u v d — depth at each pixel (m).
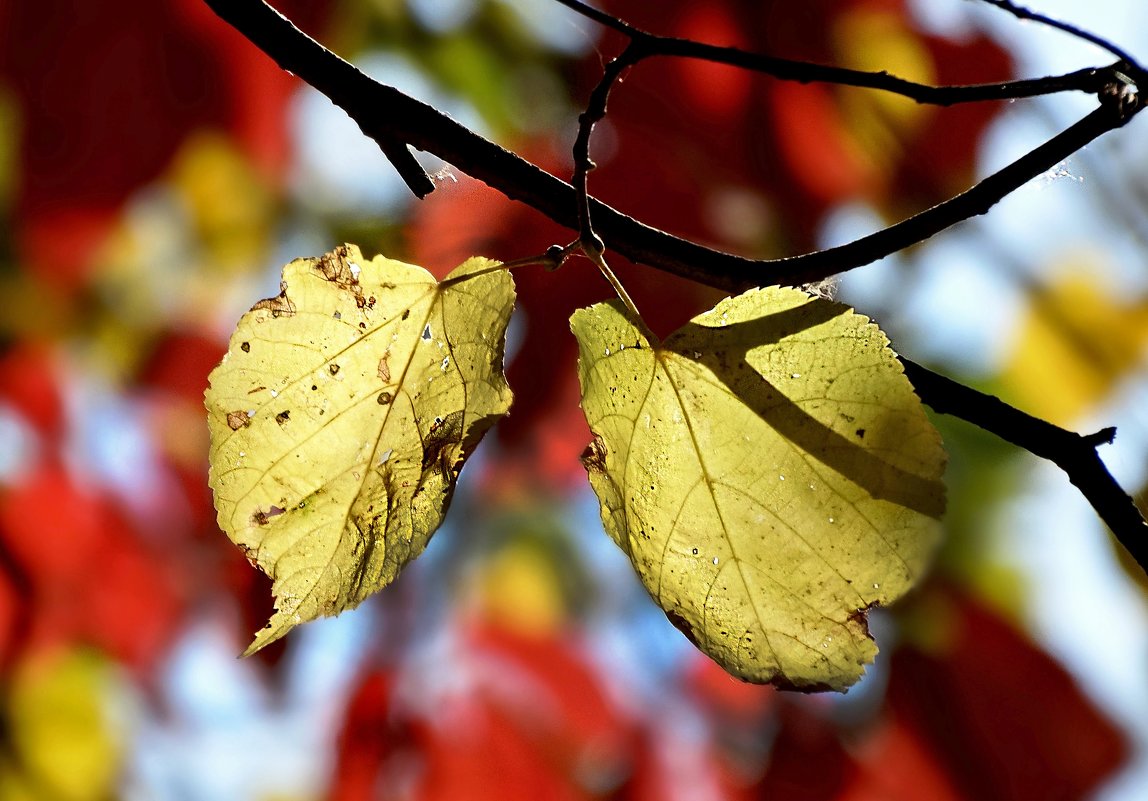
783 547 0.75
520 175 0.77
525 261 0.76
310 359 0.76
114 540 1.29
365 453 0.76
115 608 1.29
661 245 0.77
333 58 0.77
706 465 0.75
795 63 0.77
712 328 0.75
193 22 1.00
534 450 1.28
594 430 0.75
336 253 0.76
